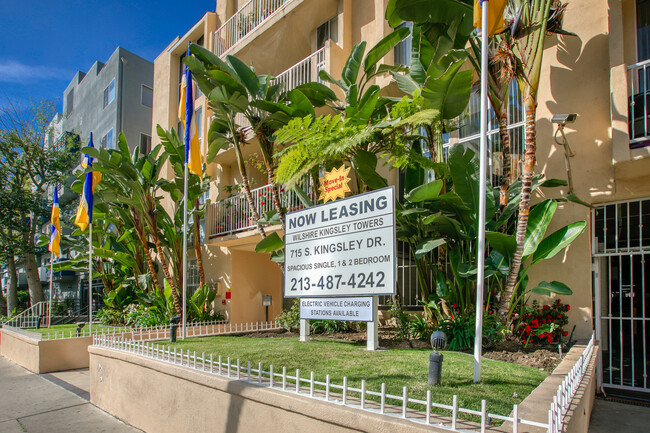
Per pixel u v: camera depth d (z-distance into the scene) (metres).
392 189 6.18
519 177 8.70
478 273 4.55
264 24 13.45
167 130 18.77
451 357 5.83
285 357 6.15
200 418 5.20
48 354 11.35
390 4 6.97
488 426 3.03
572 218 7.81
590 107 7.82
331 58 11.57
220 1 17.41
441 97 7.22
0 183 23.53
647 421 5.75
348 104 9.41
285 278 7.80
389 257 6.12
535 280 8.03
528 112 6.63
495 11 5.03
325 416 3.61
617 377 7.29
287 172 8.44
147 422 6.30
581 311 7.48
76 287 31.45
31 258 25.14
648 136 6.65
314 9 13.04
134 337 9.69
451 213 7.58
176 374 5.67
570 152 7.88
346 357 6.00
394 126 7.56
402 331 8.18
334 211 7.02
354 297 6.70
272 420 4.18
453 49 7.84
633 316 7.29
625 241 7.41
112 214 16.84
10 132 23.33
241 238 13.08
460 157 7.26
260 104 9.78
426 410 3.31
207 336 10.05
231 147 13.25
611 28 7.12
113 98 25.45
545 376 4.94
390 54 11.23
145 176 13.84
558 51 8.30
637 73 7.24
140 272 16.56
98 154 12.20
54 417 7.24
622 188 7.30
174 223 14.52
